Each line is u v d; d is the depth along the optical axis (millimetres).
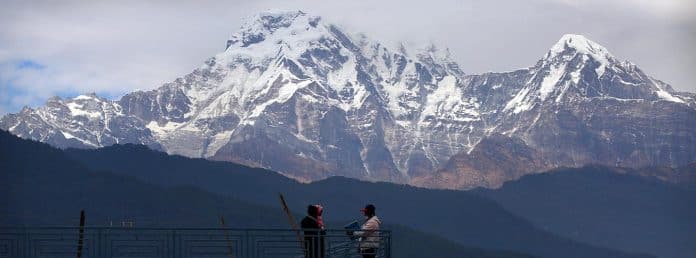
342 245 60250
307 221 60594
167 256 63531
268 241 62219
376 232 59000
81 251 64688
